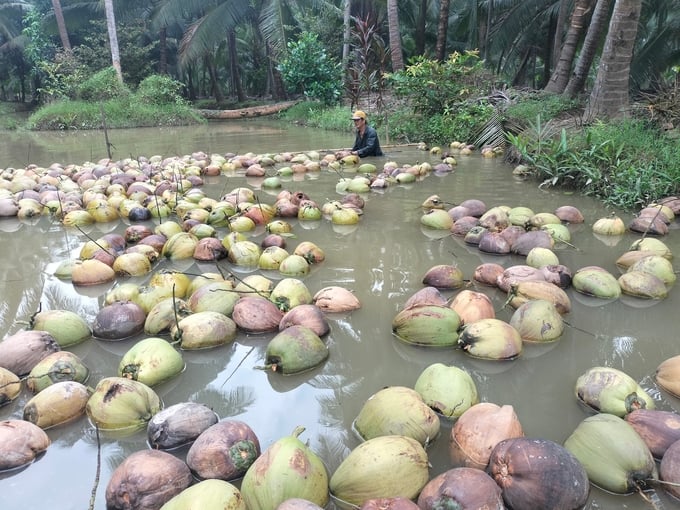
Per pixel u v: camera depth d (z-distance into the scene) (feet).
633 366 9.23
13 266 15.01
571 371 9.12
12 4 94.58
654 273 12.42
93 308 12.05
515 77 79.36
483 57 69.26
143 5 88.28
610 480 6.41
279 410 8.27
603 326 10.63
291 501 5.65
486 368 9.27
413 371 9.24
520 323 10.08
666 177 20.01
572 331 10.44
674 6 51.16
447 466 6.92
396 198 21.79
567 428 7.68
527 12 63.10
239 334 10.59
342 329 10.71
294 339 9.30
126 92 68.54
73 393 8.00
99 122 61.31
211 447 6.73
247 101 99.04
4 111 92.73
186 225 17.10
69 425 7.93
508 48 73.46
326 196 22.54
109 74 68.80
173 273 12.00
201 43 75.92
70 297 12.68
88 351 10.16
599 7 38.06
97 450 7.46
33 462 7.22
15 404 8.54
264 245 15.29
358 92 55.83
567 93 40.34
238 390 8.81
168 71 107.45
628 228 17.04
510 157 29.50
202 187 25.00
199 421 7.45
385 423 7.25
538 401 8.33
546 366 9.29
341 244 16.03
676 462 6.36
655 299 11.80
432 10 79.46
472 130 37.22
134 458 6.51
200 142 44.06
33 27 84.17
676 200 18.21
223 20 75.25
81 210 19.61
